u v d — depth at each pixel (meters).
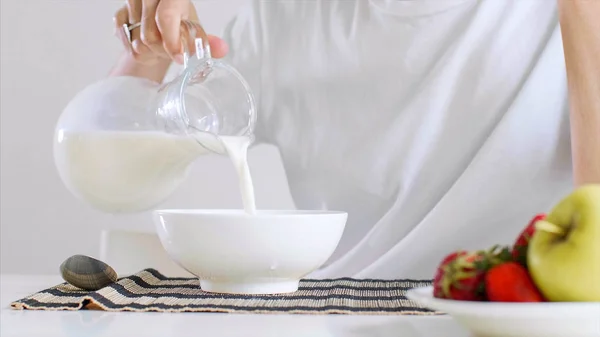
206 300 0.93
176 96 1.05
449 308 0.75
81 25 2.06
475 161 1.38
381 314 0.88
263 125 1.51
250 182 1.06
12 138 2.11
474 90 1.41
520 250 0.79
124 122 1.10
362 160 1.46
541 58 1.38
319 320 0.86
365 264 1.43
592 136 1.19
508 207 1.38
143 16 1.16
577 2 1.20
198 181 2.00
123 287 0.98
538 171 1.37
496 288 0.76
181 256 0.96
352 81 1.46
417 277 1.38
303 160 1.49
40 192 2.12
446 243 1.38
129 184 1.12
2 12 2.06
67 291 0.98
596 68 1.19
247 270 0.95
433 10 1.42
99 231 2.11
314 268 0.98
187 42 1.12
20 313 0.88
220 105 1.08
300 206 1.52
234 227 0.94
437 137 1.42
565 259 0.75
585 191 0.76
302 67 1.48
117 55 2.06
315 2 1.47
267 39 1.49
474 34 1.41
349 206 1.48
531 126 1.37
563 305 0.73
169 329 0.82
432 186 1.43
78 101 1.14
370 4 1.45
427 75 1.43
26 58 2.08
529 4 1.40
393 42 1.44
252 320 0.86
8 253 2.14
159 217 0.97
